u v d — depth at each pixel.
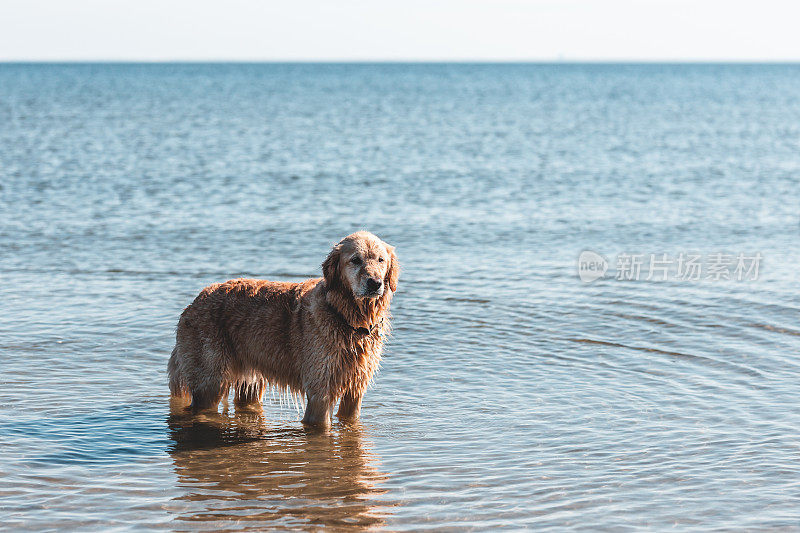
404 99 100.69
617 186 30.28
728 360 11.16
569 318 13.34
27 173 31.19
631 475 7.74
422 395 10.11
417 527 6.78
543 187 29.94
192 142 45.25
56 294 14.53
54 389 10.12
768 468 7.83
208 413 9.55
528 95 115.25
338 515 7.00
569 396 9.97
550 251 18.78
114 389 10.23
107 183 29.22
